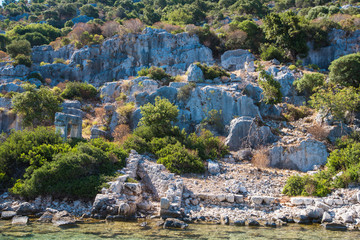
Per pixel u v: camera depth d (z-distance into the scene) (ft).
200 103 92.43
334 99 83.25
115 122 94.68
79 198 51.65
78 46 179.42
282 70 122.31
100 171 57.16
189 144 73.92
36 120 92.22
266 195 56.44
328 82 108.58
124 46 164.14
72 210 48.78
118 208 46.32
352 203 51.16
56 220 43.19
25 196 52.37
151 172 58.75
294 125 90.12
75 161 54.85
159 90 96.58
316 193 54.85
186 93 93.76
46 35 252.42
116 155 62.64
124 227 40.91
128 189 52.21
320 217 46.83
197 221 45.32
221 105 91.61
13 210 48.01
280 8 305.32
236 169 67.31
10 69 153.17
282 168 72.74
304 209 49.52
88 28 198.49
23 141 62.34
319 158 72.79
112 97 120.78
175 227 41.50
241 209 51.03
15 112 92.07
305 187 56.03
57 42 202.28
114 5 348.59
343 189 55.62
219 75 114.01
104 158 59.47
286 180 63.10
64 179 53.42
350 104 81.76
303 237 37.99
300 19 156.25
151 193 56.54
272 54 140.77
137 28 182.80
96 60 165.07
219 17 258.57
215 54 161.58
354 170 57.06
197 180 60.64
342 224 43.96
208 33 164.66
